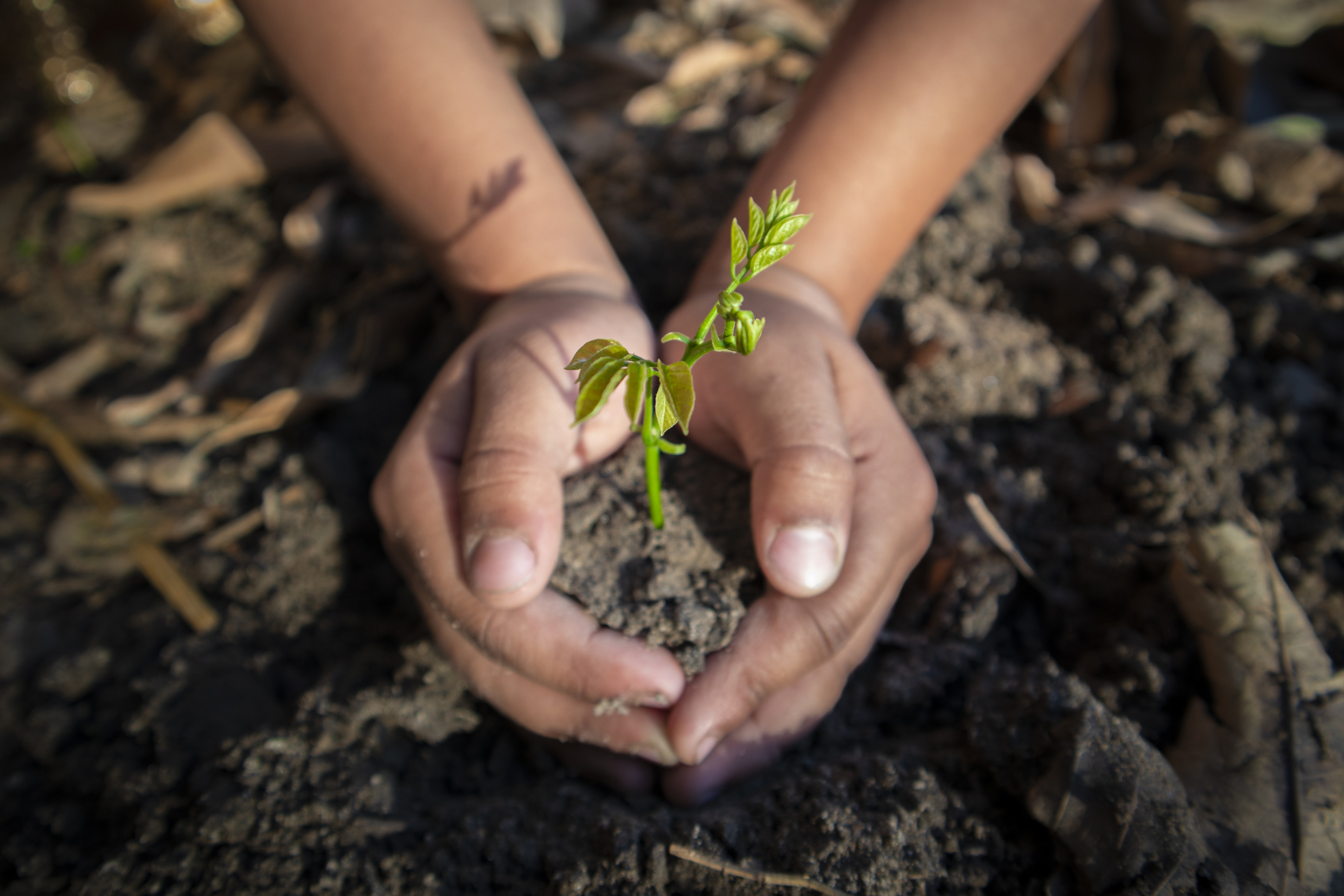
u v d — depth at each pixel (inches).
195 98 15.4
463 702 8.8
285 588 10.0
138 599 10.5
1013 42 8.8
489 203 9.0
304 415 11.2
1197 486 9.7
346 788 8.2
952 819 7.8
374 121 8.9
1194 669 8.4
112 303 13.3
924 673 8.7
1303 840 7.5
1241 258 11.3
